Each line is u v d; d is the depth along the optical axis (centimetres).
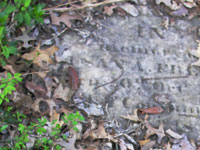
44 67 80
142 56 87
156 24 93
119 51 87
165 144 78
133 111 80
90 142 74
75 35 86
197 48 91
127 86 83
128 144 75
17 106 73
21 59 79
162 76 86
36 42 83
